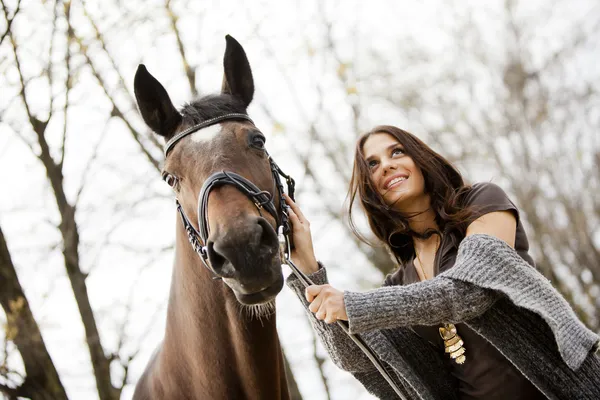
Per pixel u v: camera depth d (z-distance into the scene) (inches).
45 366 209.2
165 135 99.8
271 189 94.7
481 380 94.0
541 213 451.5
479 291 83.4
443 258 96.2
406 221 104.4
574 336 82.7
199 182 91.2
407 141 104.0
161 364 109.0
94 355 226.1
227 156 91.9
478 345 94.0
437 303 82.8
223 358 98.6
